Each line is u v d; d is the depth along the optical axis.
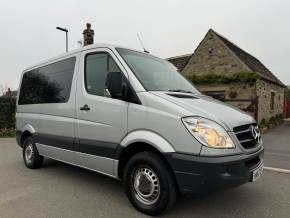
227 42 17.22
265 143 10.16
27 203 4.08
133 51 4.62
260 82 15.56
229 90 15.56
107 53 4.33
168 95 3.74
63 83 5.11
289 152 8.40
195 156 3.19
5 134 13.09
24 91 6.57
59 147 5.09
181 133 3.29
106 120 4.09
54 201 4.17
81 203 4.09
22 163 6.76
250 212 3.79
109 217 3.61
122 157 3.98
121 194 4.48
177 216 3.63
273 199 4.29
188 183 3.24
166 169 3.47
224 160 3.13
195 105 3.57
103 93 4.23
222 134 3.24
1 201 4.16
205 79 16.17
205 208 3.90
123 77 3.97
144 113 3.62
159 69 4.68
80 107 4.55
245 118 3.73
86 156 4.46
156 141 3.46
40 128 5.69
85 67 4.68
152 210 3.58
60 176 5.52
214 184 3.11
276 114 20.78
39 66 6.10
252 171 3.44
